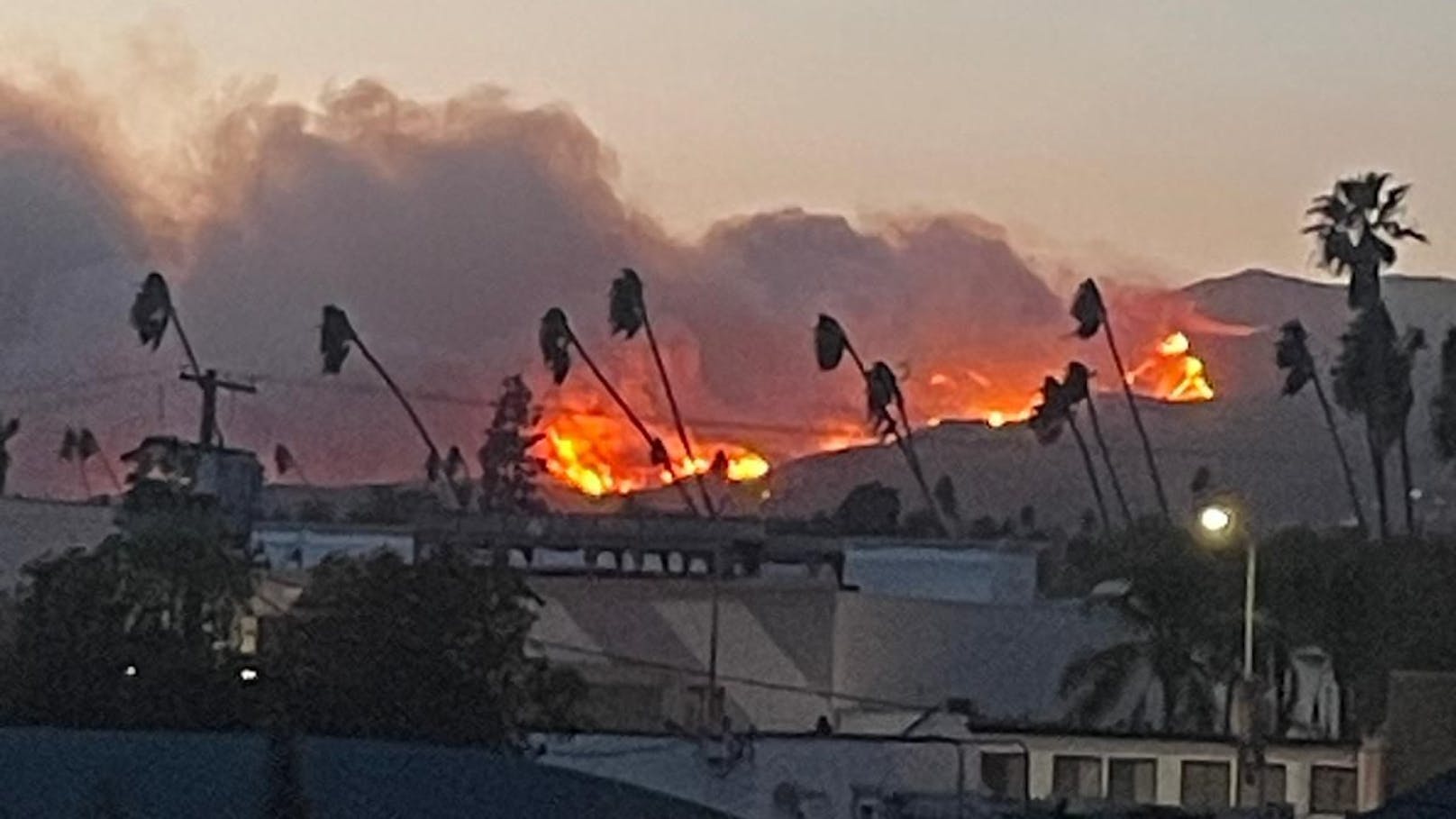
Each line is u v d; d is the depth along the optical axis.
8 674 45.78
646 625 60.97
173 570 53.19
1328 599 65.56
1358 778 57.22
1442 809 21.58
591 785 24.19
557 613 61.16
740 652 61.03
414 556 65.81
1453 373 100.50
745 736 51.19
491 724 47.03
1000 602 67.94
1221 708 63.12
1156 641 63.31
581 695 52.41
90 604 49.28
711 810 24.94
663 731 53.75
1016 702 63.94
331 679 46.19
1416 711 41.56
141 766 22.69
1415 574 69.12
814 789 51.38
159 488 67.25
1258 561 64.62
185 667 45.75
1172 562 64.12
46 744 23.25
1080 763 58.03
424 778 23.22
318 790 22.53
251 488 71.75
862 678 61.94
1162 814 51.50
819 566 70.38
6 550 68.50
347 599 47.47
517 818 22.91
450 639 47.59
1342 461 117.50
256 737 23.88
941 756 52.69
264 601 56.72
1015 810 51.62
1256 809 53.25
